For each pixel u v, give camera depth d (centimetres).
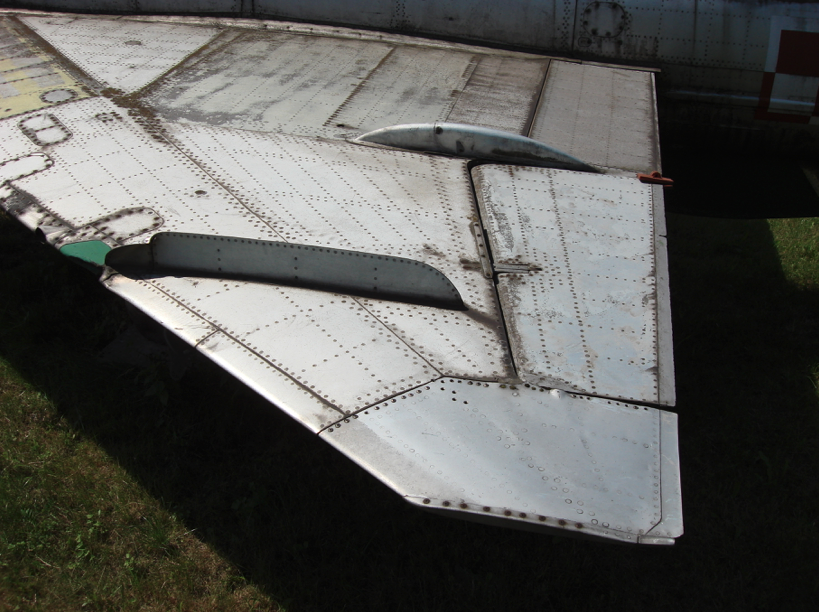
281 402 232
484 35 504
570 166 368
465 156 374
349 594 287
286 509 319
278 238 299
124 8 537
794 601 293
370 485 338
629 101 436
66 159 359
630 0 470
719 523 329
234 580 288
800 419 396
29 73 443
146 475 330
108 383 383
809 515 336
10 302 433
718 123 473
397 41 505
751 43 451
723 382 423
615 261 304
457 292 280
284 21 527
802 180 481
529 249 307
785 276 536
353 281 290
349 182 344
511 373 247
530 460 215
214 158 358
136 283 291
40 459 333
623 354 258
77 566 286
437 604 285
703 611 290
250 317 271
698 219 621
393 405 231
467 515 198
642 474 214
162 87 428
